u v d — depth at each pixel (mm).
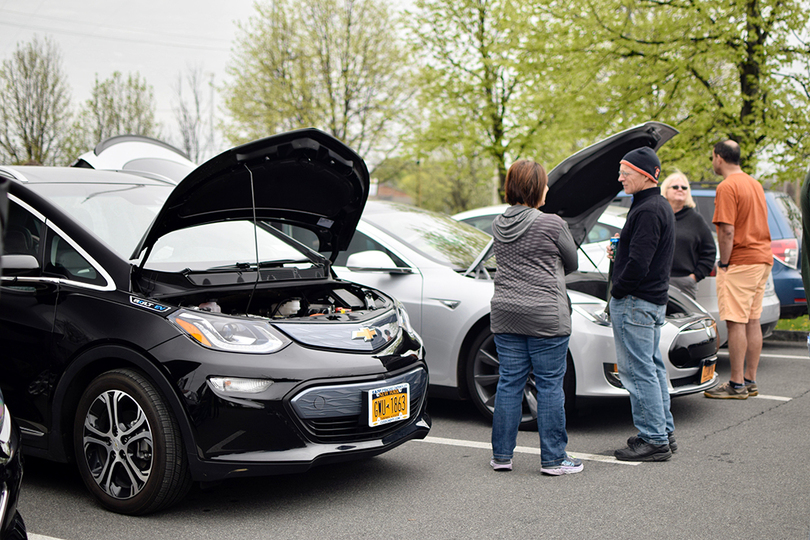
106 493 3357
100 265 3504
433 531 3188
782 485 3746
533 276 3895
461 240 5840
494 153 18094
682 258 6207
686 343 4895
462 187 52562
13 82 26984
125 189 4297
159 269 3709
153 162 6945
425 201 55344
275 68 25000
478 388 4984
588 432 4898
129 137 7406
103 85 31391
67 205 3900
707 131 13266
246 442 3158
